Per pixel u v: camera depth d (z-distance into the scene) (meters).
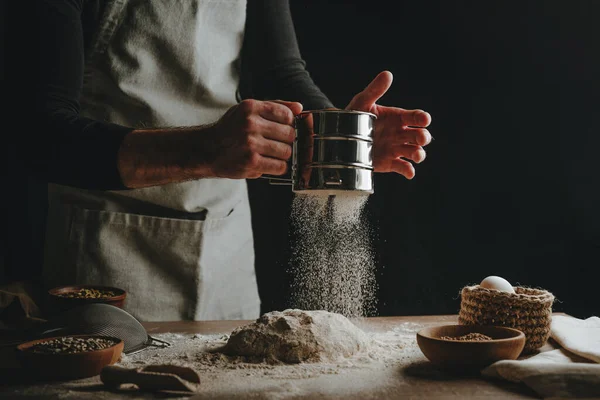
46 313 1.64
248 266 1.97
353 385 1.12
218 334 1.54
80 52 1.48
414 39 2.67
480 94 2.64
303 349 1.27
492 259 2.65
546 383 1.07
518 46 2.61
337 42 2.70
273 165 1.25
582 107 2.59
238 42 1.86
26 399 1.05
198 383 1.09
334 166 1.14
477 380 1.16
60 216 1.76
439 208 2.66
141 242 1.75
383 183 2.66
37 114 1.37
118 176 1.33
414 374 1.19
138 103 1.70
